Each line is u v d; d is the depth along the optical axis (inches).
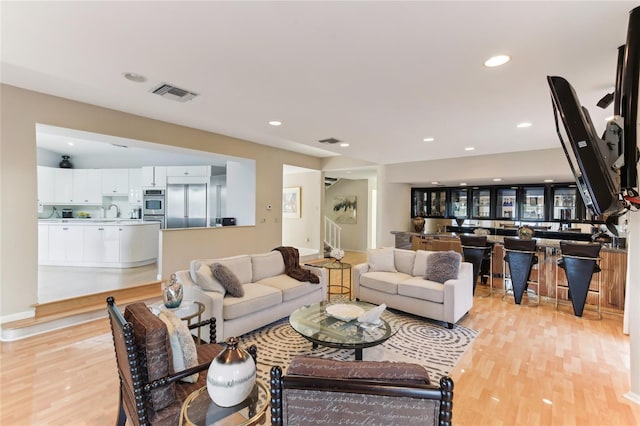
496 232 267.7
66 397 88.3
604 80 90.3
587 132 65.5
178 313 105.5
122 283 179.0
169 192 285.3
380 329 108.8
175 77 93.7
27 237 135.4
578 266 156.4
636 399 88.8
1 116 129.1
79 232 225.1
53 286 171.9
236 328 124.9
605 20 62.4
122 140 174.7
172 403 62.2
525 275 175.2
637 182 73.6
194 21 64.4
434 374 103.2
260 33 69.1
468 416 82.5
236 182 264.7
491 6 58.2
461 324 146.4
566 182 232.5
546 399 89.9
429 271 157.6
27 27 66.6
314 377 41.2
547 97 106.1
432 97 107.7
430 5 58.2
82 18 63.3
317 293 164.4
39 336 127.4
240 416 60.4
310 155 302.8
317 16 62.3
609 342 127.1
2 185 129.6
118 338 64.5
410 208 309.3
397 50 76.1
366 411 40.4
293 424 42.3
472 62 81.8
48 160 300.4
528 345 124.3
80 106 152.6
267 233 259.0
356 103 115.1
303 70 88.0
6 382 95.3
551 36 68.6
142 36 70.6
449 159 239.1
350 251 385.4
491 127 145.3
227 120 140.1
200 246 209.2
